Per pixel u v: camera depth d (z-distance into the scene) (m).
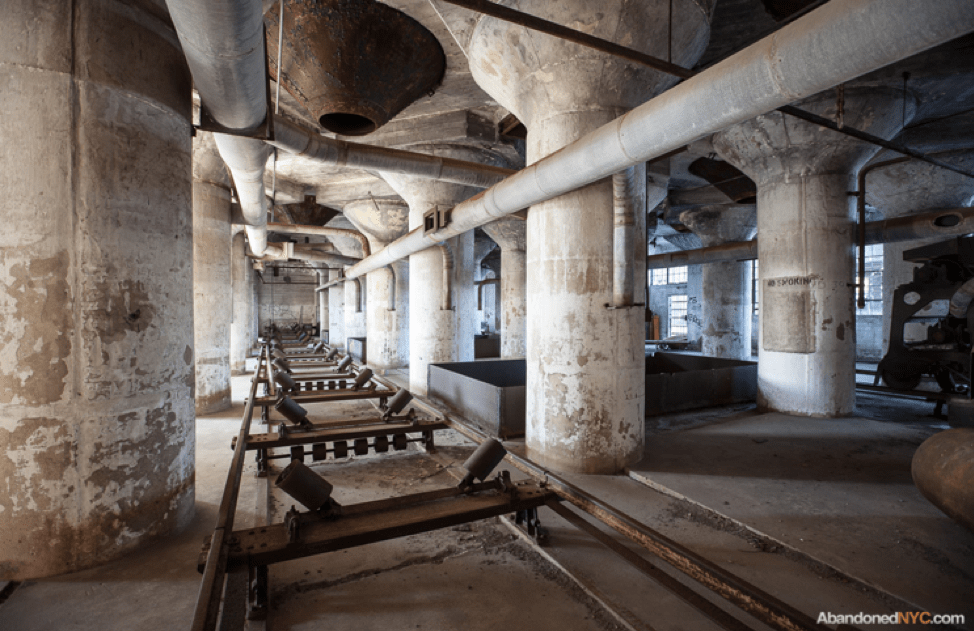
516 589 2.94
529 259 5.27
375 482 4.81
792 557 3.17
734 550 3.28
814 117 5.39
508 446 5.84
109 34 3.07
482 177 7.22
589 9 4.43
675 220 16.48
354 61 5.75
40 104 2.87
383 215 13.94
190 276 3.77
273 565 3.20
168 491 3.47
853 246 7.38
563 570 3.11
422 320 10.13
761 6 6.02
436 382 8.43
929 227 8.51
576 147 3.99
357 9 5.41
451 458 5.56
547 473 3.39
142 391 3.27
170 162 3.50
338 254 20.28
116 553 3.14
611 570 3.08
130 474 3.20
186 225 3.70
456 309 10.33
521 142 9.43
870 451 5.39
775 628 1.82
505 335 17.67
